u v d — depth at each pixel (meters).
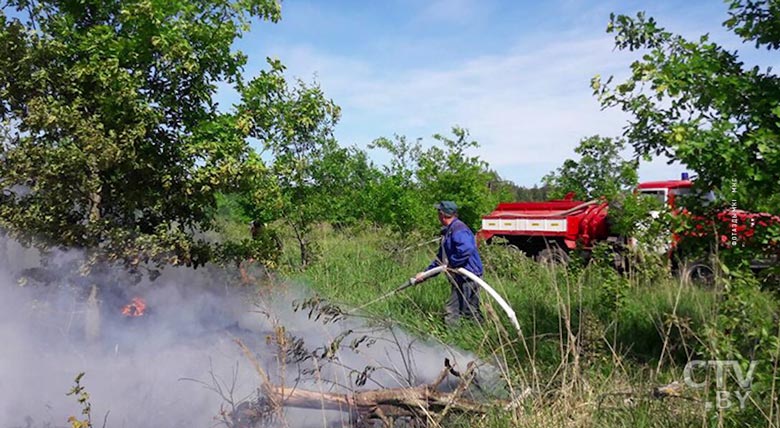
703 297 6.41
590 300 6.52
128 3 4.98
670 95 3.79
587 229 10.88
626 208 5.38
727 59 4.00
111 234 4.80
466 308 6.20
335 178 10.53
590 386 3.91
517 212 12.64
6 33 4.54
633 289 6.96
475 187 13.02
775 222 3.81
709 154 3.74
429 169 13.41
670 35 4.13
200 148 5.03
